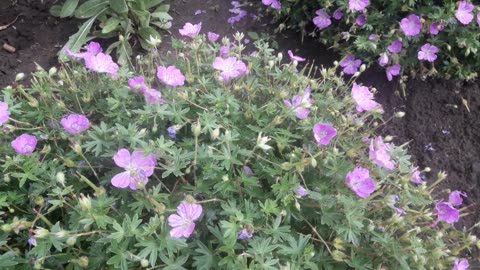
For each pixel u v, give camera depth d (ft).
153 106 1.39
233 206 1.24
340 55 2.35
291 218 1.36
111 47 2.30
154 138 1.45
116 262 1.16
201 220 1.29
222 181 1.29
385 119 2.23
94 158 1.40
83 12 2.29
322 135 1.37
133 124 1.37
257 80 1.63
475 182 2.04
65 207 1.36
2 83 2.26
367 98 1.55
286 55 2.42
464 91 2.29
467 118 2.22
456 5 2.11
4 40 2.42
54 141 1.46
